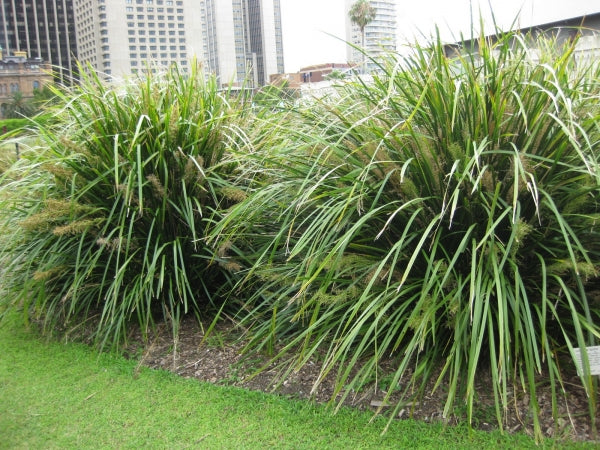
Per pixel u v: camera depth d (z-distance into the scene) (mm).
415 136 2689
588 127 2738
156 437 2723
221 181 3838
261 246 3803
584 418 2549
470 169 2695
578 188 2707
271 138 4051
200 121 3988
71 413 3000
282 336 3484
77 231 3621
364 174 2854
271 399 2980
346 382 3041
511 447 2408
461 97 2799
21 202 4266
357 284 3000
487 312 2396
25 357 3779
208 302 4184
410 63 3000
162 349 3719
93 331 4082
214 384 3215
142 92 3990
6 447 2705
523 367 2842
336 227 2760
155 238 3930
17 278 4219
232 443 2631
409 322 2473
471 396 2293
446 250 2918
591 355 2281
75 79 4426
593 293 2777
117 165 3361
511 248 2645
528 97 2771
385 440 2562
